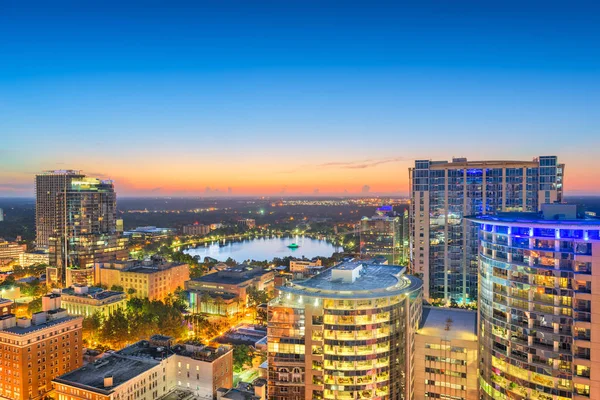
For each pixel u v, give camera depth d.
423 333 176.00
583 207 173.50
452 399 167.88
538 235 143.62
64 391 181.25
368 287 167.12
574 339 137.00
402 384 165.50
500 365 152.00
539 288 143.00
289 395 162.50
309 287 167.38
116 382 180.00
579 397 136.50
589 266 135.88
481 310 163.88
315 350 159.75
